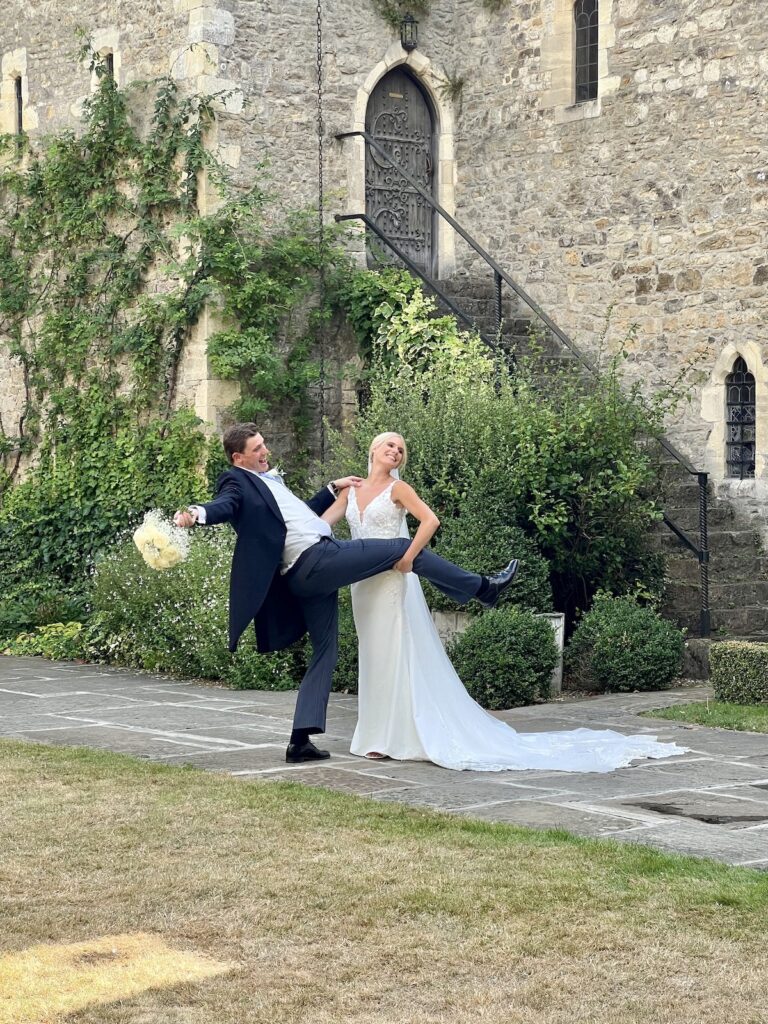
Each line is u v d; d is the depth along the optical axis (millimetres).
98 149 12195
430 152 13258
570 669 9594
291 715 8141
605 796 5711
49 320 12633
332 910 4117
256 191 11562
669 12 11477
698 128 11281
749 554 10773
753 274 10914
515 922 4004
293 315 11844
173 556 6148
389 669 6602
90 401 12352
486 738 6742
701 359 11250
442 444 9758
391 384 10523
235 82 11609
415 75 13078
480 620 8828
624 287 11852
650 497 10914
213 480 11398
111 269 12211
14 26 13367
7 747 6746
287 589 6402
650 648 9281
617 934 3902
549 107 12422
